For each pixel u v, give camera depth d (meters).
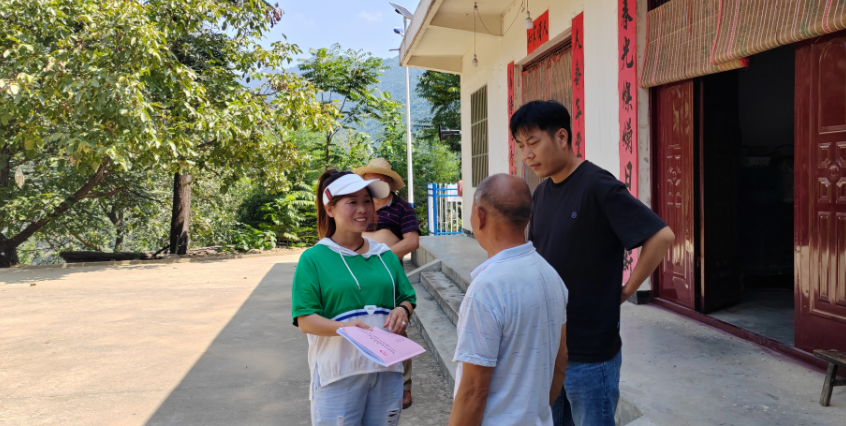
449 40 9.88
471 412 1.49
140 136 9.43
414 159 22.80
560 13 6.35
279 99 12.24
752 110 5.82
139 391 4.02
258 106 11.41
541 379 1.54
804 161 3.24
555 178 2.13
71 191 13.43
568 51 6.39
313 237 18.33
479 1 7.90
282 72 12.76
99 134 9.29
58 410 3.67
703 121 4.26
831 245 3.06
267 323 6.12
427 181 22.70
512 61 8.07
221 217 18.61
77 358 4.83
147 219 15.82
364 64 19.45
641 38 4.78
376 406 2.19
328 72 19.12
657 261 1.88
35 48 8.95
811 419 2.46
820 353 2.64
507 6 8.09
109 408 3.70
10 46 9.40
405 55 10.66
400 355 1.78
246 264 11.82
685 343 3.64
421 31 8.77
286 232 17.44
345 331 1.88
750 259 5.60
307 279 2.11
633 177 4.88
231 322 6.17
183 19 11.81
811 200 3.19
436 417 3.47
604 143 5.41
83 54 9.20
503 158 8.55
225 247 15.55
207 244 18.81
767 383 2.91
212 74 12.61
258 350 5.07
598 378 1.95
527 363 1.51
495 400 1.51
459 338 1.52
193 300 7.50
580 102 5.92
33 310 6.88
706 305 4.31
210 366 4.60
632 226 1.87
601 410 1.96
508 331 1.49
